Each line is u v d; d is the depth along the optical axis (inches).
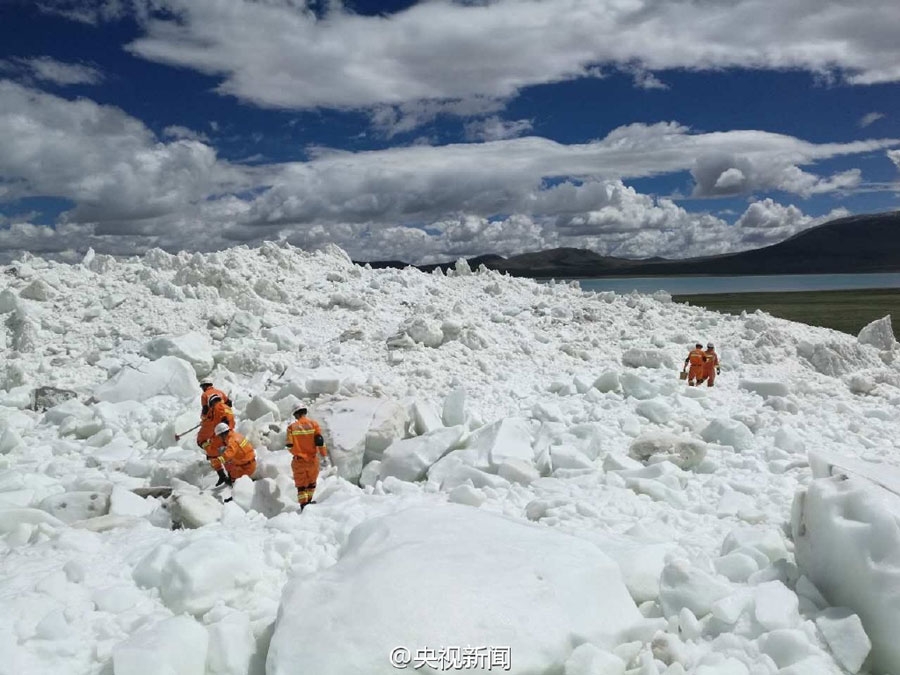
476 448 394.0
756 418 489.1
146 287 851.4
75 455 437.7
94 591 215.5
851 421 502.0
